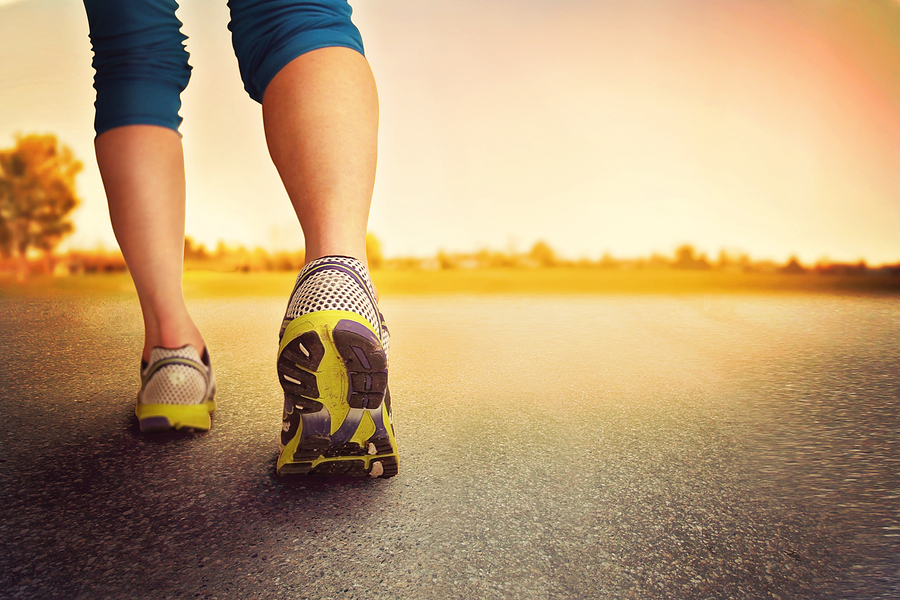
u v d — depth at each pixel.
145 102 1.03
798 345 1.89
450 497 0.75
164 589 0.54
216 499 0.75
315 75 0.80
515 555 0.61
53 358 1.65
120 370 1.50
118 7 0.98
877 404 1.22
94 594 0.53
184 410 1.00
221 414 1.13
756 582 0.56
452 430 1.04
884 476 0.84
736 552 0.62
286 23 0.81
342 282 0.74
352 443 0.75
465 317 2.47
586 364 1.59
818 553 0.62
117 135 1.02
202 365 1.04
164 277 1.03
